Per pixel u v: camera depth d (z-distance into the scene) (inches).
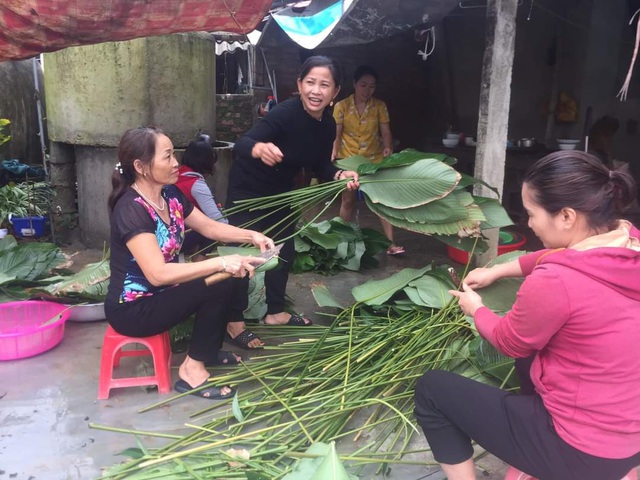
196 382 111.6
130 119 190.2
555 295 60.1
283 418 103.1
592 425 61.1
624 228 64.8
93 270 145.1
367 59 350.0
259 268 104.4
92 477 87.1
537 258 84.6
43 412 104.7
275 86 360.8
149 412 105.7
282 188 131.9
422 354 110.3
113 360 112.0
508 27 161.9
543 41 278.4
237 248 116.0
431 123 355.3
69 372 120.0
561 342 62.5
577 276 60.1
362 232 193.5
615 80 266.2
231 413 102.3
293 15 237.9
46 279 149.5
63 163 212.7
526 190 65.0
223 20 128.9
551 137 285.3
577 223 62.6
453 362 111.3
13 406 106.3
